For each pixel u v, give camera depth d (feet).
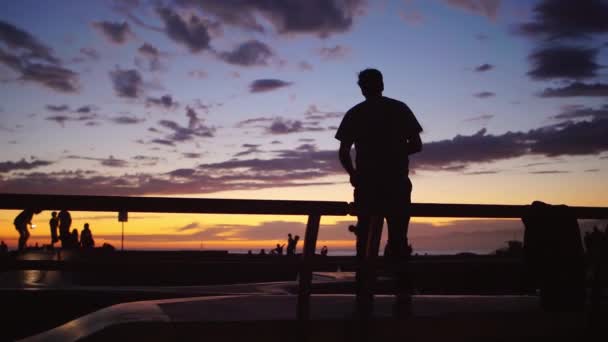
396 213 9.89
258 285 32.91
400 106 14.21
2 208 7.58
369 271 9.73
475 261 11.24
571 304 11.83
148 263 8.08
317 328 9.05
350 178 14.29
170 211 8.29
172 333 8.38
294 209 9.01
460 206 10.59
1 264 7.74
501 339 10.09
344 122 14.30
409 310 10.57
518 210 11.54
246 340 8.68
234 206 8.59
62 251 53.72
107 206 7.99
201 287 31.01
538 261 12.01
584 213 12.51
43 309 23.76
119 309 10.14
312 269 9.21
